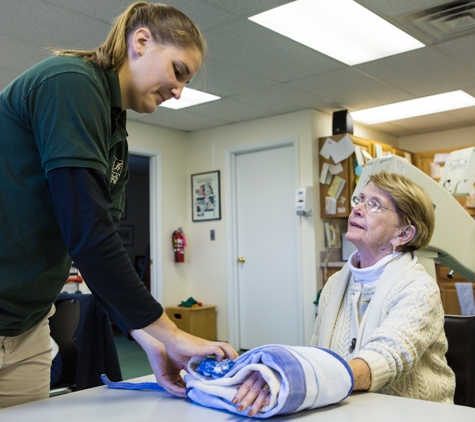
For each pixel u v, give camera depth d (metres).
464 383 1.41
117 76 1.06
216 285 5.51
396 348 1.10
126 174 1.29
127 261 0.93
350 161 4.73
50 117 0.91
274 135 5.12
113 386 1.12
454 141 6.03
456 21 3.14
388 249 1.40
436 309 1.24
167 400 0.98
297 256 4.91
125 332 1.12
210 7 2.85
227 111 4.96
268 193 5.22
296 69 3.87
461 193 2.32
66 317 2.58
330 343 1.42
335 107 4.91
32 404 0.96
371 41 3.42
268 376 0.81
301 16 3.03
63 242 1.04
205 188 5.64
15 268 0.99
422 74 4.05
